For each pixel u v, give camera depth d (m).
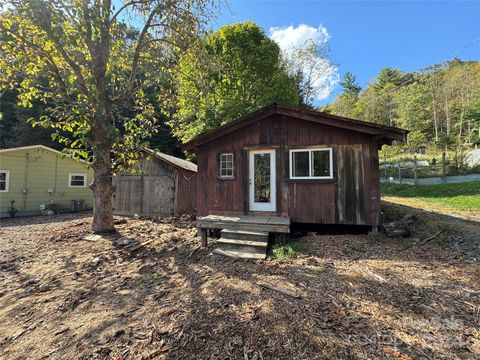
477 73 31.92
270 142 6.64
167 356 2.25
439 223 5.94
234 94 14.23
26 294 3.79
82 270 4.56
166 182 10.62
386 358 2.02
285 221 5.64
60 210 13.35
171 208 10.44
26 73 6.65
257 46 15.27
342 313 2.66
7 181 12.04
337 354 2.09
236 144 7.00
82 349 2.48
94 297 3.58
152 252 5.39
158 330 2.65
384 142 6.37
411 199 11.29
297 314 2.69
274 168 6.65
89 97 6.39
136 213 11.02
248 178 6.88
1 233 7.80
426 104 29.00
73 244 6.04
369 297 2.95
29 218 11.51
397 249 4.60
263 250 4.84
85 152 6.50
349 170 5.89
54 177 13.55
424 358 2.00
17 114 18.78
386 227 5.41
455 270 3.57
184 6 6.84
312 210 6.17
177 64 8.66
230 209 6.98
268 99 14.77
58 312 3.25
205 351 2.27
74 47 6.41
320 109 28.67
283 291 3.22
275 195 6.57
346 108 34.53
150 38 7.42
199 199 7.36
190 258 4.92
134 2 6.69
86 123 6.16
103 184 7.05
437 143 24.11
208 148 7.32
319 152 6.21
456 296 2.89
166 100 9.14
